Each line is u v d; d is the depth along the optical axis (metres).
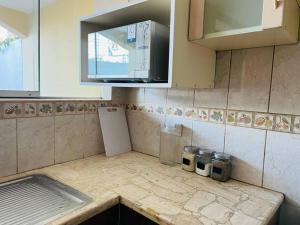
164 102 1.36
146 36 0.98
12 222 0.76
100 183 1.01
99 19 1.21
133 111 1.54
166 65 1.07
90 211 0.80
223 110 1.12
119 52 1.11
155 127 1.42
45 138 1.17
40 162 1.16
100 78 1.23
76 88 1.62
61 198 0.91
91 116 1.38
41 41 1.50
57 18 1.58
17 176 1.06
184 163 1.20
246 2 0.80
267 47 0.98
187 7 0.91
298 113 0.92
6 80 1.15
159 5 0.98
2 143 1.01
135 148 1.54
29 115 1.09
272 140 0.99
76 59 1.63
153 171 1.18
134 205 0.84
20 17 1.20
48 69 1.52
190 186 1.01
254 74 1.02
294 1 0.79
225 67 1.11
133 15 1.13
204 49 1.04
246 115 1.05
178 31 0.88
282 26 0.71
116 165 1.25
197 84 1.02
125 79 1.11
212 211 0.81
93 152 1.41
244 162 1.07
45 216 0.78
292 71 0.93
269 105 0.99
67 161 1.28
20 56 1.20
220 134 1.14
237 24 0.82
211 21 0.88
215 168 1.07
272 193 0.97
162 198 0.89
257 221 0.76
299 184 0.93
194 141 1.24
